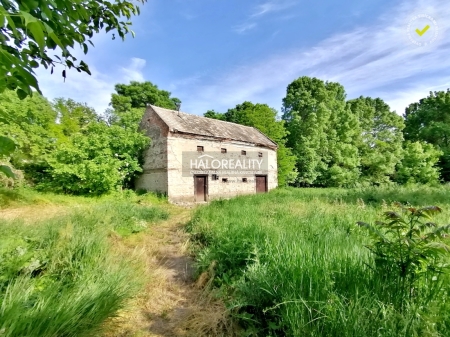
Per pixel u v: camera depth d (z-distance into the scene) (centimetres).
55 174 1148
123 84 2991
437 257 174
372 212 576
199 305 273
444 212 548
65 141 1315
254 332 208
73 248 308
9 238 299
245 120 2539
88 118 2030
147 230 611
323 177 2464
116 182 1284
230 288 291
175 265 396
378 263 202
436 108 3066
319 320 174
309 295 193
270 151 2025
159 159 1407
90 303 201
